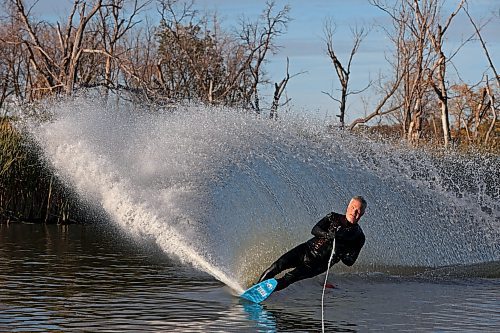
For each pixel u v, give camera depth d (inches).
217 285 1787.6
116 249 2508.6
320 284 1827.0
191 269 2048.5
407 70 5172.2
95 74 6171.3
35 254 2354.8
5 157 3508.9
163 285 1781.5
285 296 1672.0
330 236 1686.8
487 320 1444.4
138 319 1412.4
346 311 1519.4
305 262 1689.2
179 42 6988.2
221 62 7150.6
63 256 2308.1
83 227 3380.9
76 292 1675.7
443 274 2059.5
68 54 5502.0
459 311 1528.1
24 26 5644.7
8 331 1309.1
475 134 5039.4
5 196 3535.9
